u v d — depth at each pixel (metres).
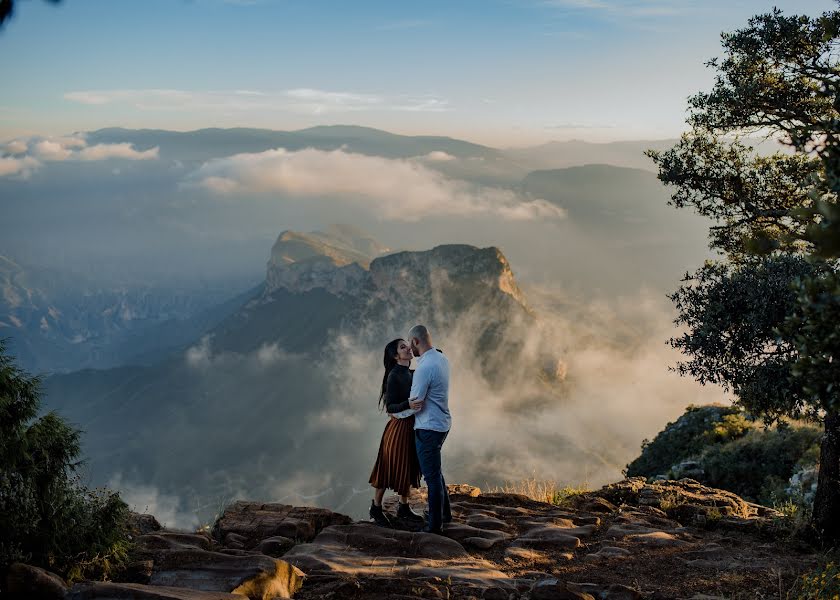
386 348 7.29
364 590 5.24
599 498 9.06
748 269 7.55
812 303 3.17
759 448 15.59
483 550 6.66
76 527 4.77
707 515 8.24
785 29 8.00
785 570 6.18
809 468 13.27
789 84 8.46
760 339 7.22
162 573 4.90
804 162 8.55
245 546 6.58
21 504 4.51
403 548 6.45
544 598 4.85
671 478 16.17
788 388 6.87
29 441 4.56
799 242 7.23
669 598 5.29
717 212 9.49
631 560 6.47
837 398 3.29
